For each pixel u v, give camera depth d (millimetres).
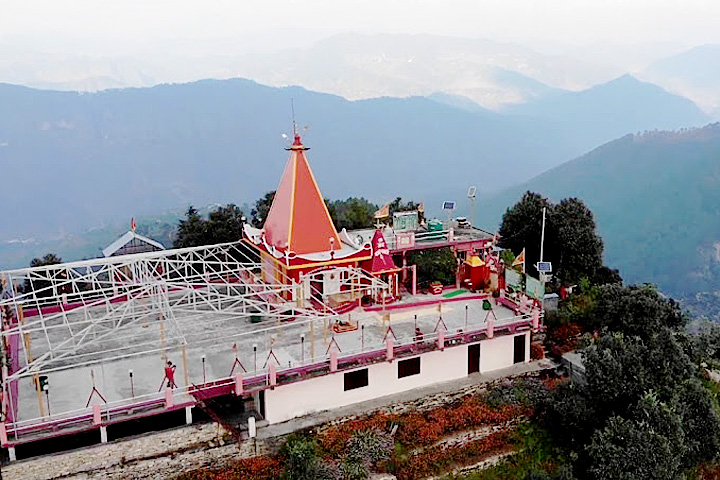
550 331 40219
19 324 30359
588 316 41000
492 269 42656
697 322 102250
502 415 32188
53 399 27562
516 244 54188
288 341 34062
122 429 28000
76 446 26719
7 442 24203
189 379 29359
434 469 29359
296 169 37656
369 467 28547
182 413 28938
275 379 28906
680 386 30953
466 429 31344
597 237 52375
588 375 31500
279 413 30016
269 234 39438
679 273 163750
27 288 46969
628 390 30125
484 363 35844
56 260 48062
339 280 38781
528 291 38719
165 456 26953
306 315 32188
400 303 39906
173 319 29312
